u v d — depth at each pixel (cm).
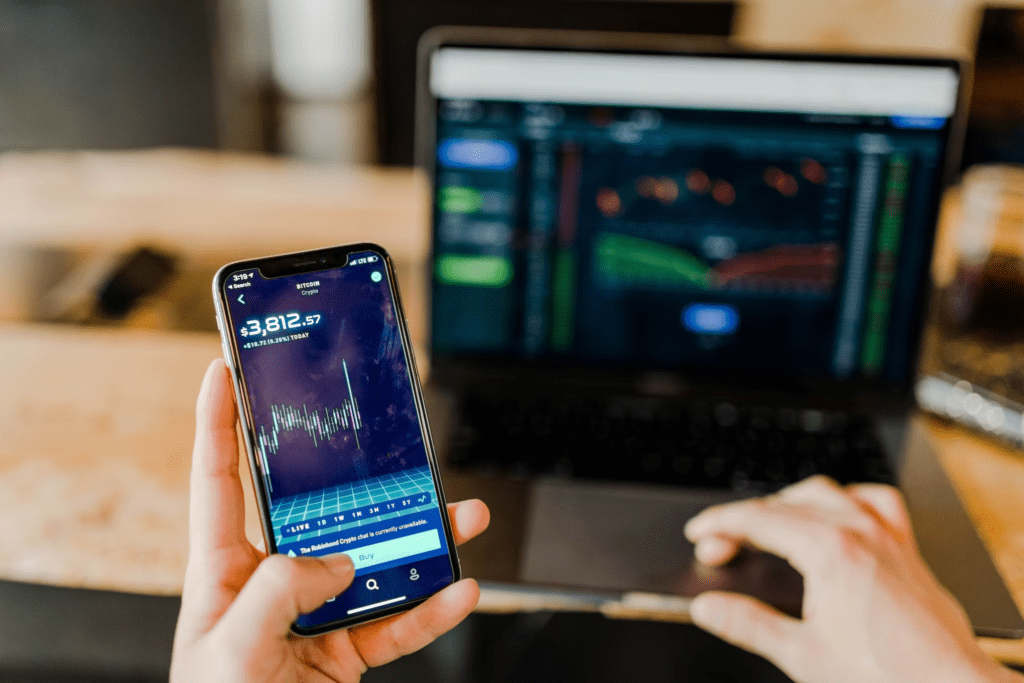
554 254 81
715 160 77
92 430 72
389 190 131
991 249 81
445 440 71
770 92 75
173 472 67
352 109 361
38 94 107
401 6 105
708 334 81
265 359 49
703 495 66
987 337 82
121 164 137
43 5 102
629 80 76
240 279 48
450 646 96
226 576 43
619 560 59
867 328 79
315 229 115
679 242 79
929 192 75
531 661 95
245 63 265
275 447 48
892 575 51
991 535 63
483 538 60
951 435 77
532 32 103
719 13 100
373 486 49
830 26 138
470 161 79
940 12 130
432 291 82
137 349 88
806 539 54
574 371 83
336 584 41
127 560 57
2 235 112
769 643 52
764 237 78
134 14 105
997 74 115
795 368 81
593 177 78
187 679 40
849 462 70
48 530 60
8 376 81
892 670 48
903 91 73
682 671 94
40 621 94
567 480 67
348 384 50
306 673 45
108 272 100
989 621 54
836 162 76
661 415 77
